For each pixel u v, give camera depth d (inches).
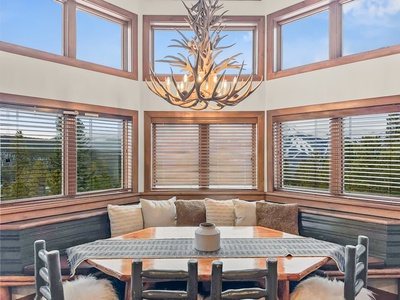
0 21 98.2
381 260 98.6
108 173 129.5
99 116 124.6
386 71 104.3
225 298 49.3
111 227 114.3
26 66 102.1
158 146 140.4
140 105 137.5
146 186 137.6
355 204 109.9
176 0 137.6
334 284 71.8
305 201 124.0
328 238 113.0
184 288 80.4
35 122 106.2
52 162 111.3
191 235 92.3
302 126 129.5
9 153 99.8
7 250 92.9
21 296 94.6
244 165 141.1
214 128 141.4
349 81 113.5
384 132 106.7
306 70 125.6
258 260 69.0
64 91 112.4
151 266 65.0
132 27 135.5
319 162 124.6
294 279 61.2
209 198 136.2
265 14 137.7
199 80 73.4
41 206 103.6
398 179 103.3
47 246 99.9
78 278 78.1
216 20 81.0
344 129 117.5
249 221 120.2
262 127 138.3
